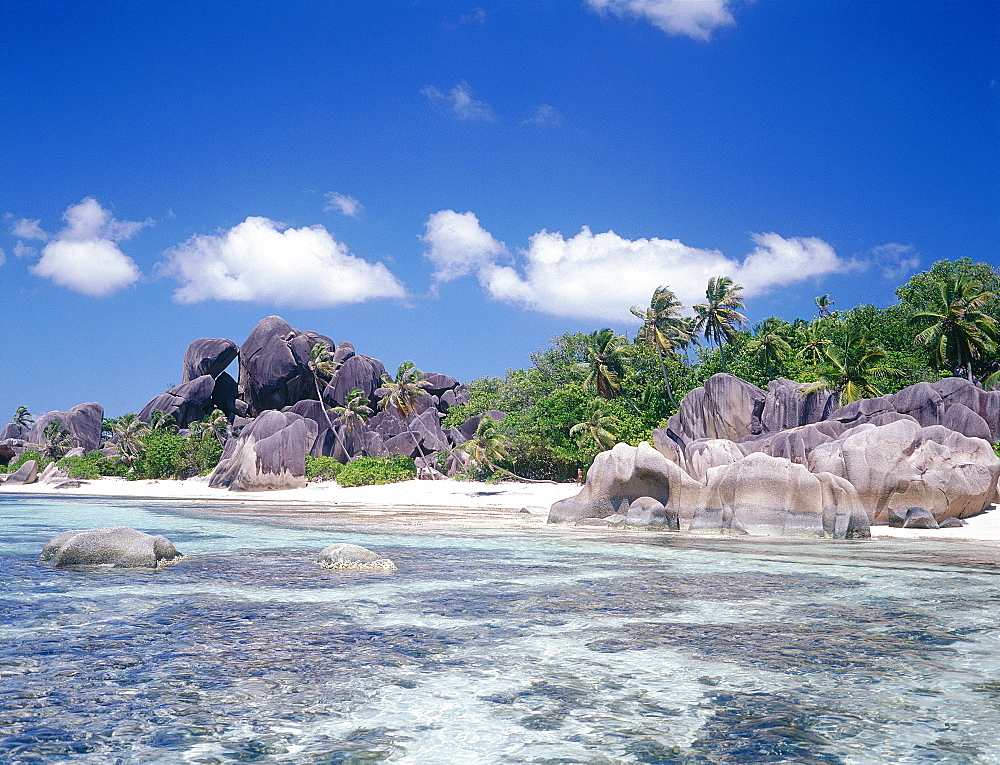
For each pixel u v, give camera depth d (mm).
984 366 48719
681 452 40281
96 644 8781
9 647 8625
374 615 10547
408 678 7586
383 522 28266
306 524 27016
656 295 61312
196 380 86125
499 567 15531
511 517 31859
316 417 81625
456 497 46719
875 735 6125
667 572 14977
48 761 5480
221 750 5707
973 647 8984
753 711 6688
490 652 8602
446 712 6605
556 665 8102
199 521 28328
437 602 11547
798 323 66875
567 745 5879
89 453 81688
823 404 42719
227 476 55469
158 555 15734
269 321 88938
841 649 8859
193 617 10281
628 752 5750
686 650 8766
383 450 76062
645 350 64188
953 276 56969
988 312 51219
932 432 27406
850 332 52719
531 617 10523
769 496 23125
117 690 7117
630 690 7281
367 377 87125
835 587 13297
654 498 24891
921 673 7871
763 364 59250
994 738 6082
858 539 22078
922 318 53031
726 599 12047
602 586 13219
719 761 5586
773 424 42719
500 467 59938
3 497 50219
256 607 11016
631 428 54031
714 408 43531
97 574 13984
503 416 76312
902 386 47938
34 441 90750
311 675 7645
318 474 61969
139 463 69688
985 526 25016
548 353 73000
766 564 16250
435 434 78188
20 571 14203
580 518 25859
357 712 6586
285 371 85000
